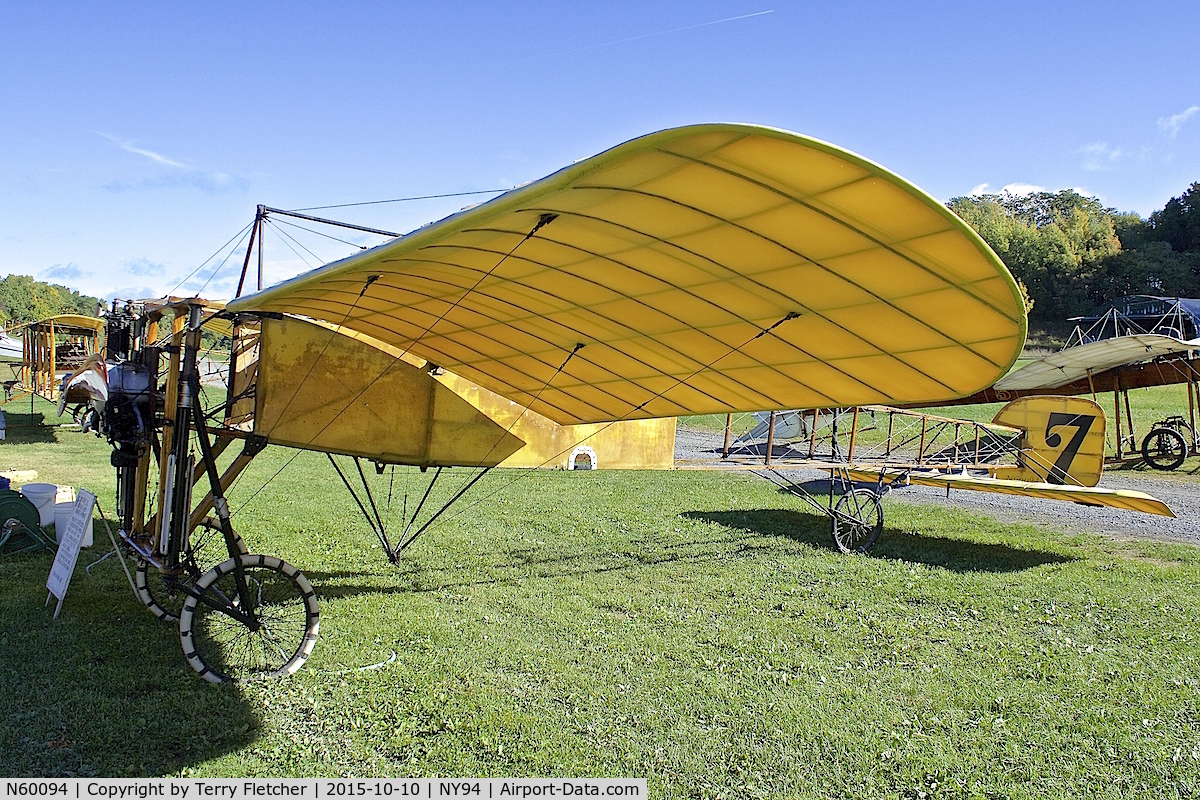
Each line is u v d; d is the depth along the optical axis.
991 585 7.12
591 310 4.81
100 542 8.05
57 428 19.94
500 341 5.79
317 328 5.75
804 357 4.86
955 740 4.09
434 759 3.83
